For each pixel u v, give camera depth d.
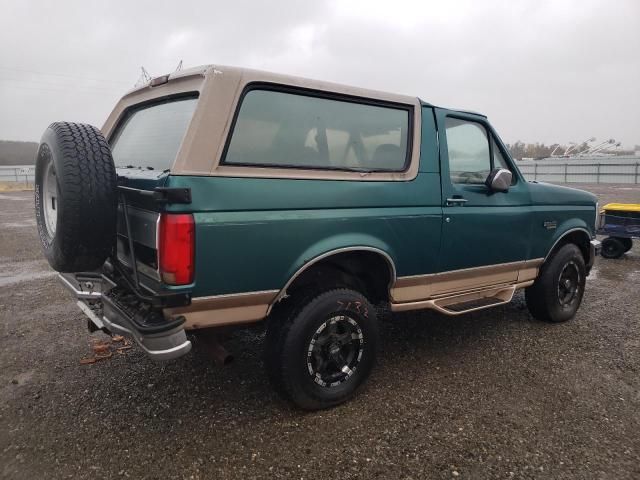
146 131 3.37
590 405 3.21
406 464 2.60
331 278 3.18
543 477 2.50
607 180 34.09
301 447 2.74
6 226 12.70
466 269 3.85
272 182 2.75
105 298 2.88
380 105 3.38
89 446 2.74
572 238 4.98
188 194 2.44
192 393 3.34
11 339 4.31
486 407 3.18
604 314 5.10
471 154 3.97
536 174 37.81
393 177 3.35
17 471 2.53
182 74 2.92
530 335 4.46
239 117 2.70
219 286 2.60
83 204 2.48
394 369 3.74
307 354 2.96
